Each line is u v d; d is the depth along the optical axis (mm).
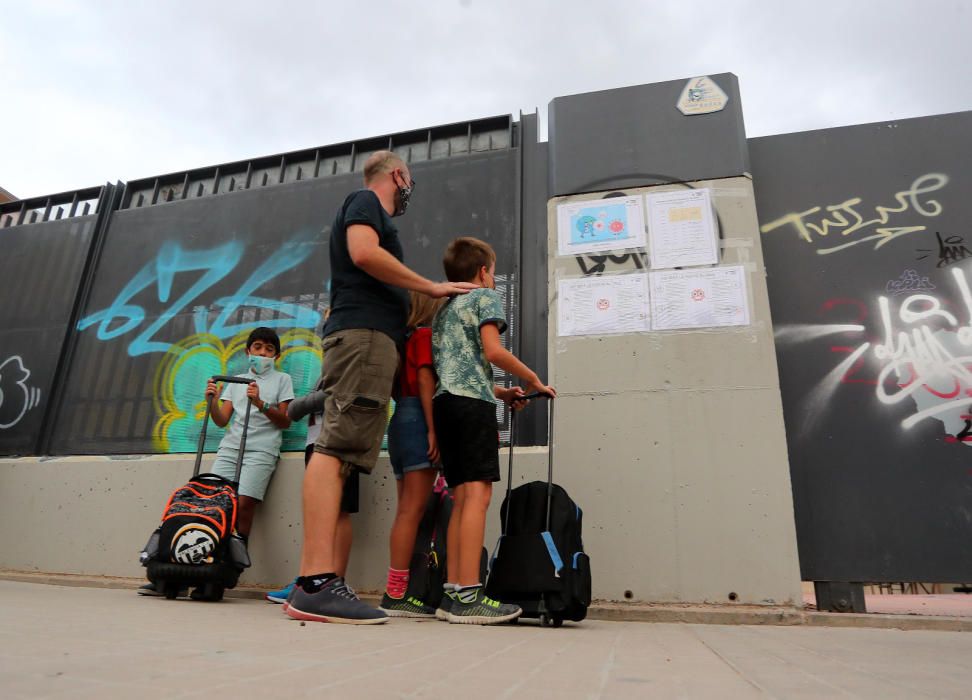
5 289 4098
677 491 2637
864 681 936
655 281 2928
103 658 835
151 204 4082
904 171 2990
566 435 2805
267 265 3648
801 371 2832
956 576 2467
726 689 838
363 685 742
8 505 3465
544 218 3299
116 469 3348
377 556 2838
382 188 2096
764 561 2484
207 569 2346
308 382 3354
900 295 2832
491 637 1461
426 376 2221
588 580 1973
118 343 3762
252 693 650
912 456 2625
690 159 3082
